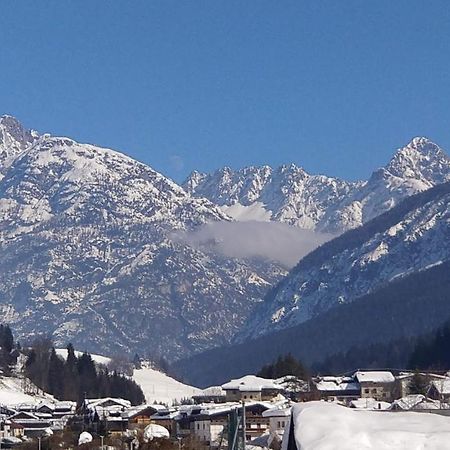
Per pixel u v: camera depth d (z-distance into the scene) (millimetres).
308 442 45688
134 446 169875
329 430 46250
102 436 187250
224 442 130625
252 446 145125
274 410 177625
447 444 44719
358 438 45562
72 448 190375
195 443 170000
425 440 45125
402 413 49125
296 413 48688
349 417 47875
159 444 163625
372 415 48562
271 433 150750
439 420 47969
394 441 45125
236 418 67250
